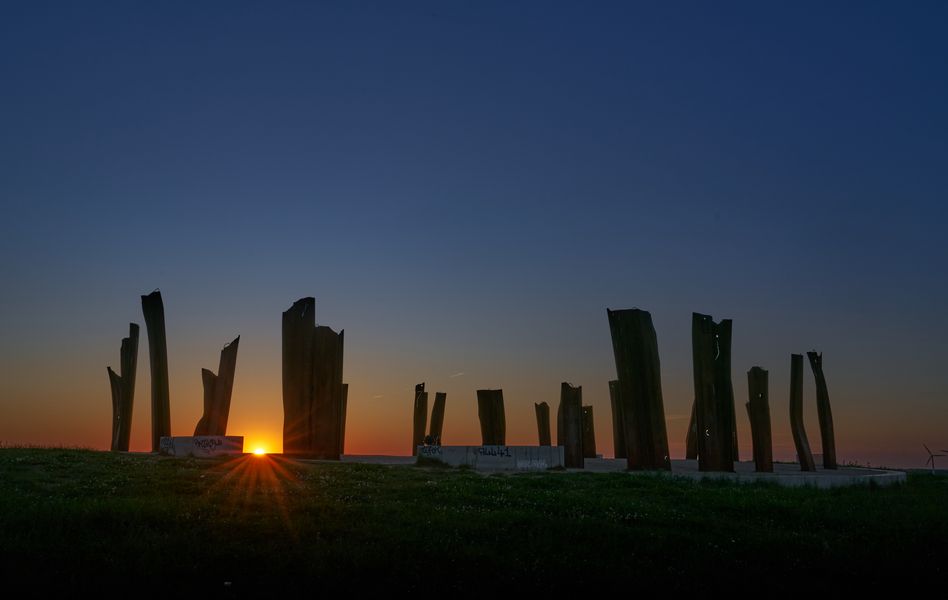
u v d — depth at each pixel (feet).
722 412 119.34
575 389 124.67
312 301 124.26
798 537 68.18
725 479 106.42
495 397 142.82
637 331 120.47
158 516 61.62
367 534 59.88
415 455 152.97
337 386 123.24
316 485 84.28
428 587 48.98
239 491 77.46
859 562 60.49
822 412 143.33
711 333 121.49
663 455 117.29
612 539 63.31
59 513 59.67
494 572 52.60
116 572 47.93
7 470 83.05
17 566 47.98
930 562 62.23
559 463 115.65
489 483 91.56
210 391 123.75
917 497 102.63
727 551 62.18
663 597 50.01
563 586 50.85
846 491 104.63
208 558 51.98
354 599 46.50
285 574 49.93
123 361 135.64
